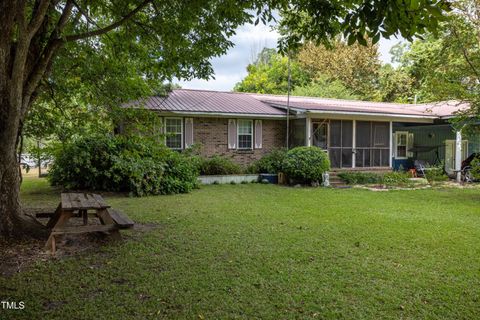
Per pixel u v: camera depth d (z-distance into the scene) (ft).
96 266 13.83
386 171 53.11
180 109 44.14
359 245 17.39
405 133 61.82
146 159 34.83
